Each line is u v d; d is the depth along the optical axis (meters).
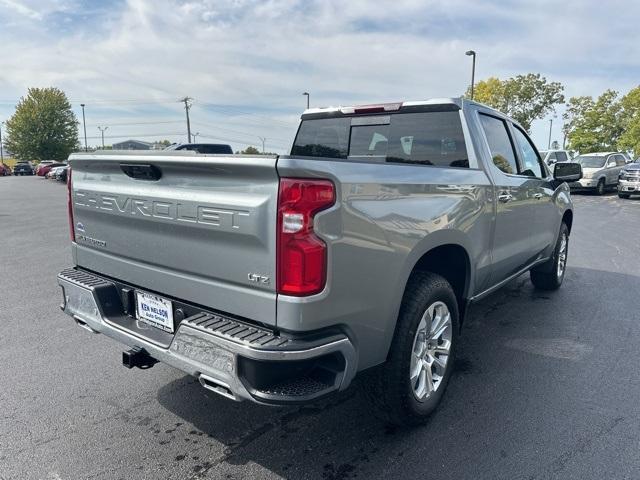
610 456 2.75
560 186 5.57
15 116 72.25
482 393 3.48
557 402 3.36
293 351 2.15
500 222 3.85
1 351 4.21
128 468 2.67
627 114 39.41
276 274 2.20
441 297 3.03
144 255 2.83
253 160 2.17
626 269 7.29
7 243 9.48
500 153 4.13
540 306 5.48
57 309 5.34
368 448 2.84
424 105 3.87
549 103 32.97
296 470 2.65
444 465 2.68
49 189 28.27
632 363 3.99
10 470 2.64
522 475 2.60
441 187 2.99
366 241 2.39
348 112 4.32
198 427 3.06
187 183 2.50
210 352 2.31
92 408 3.28
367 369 2.59
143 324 2.91
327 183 2.20
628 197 19.52
